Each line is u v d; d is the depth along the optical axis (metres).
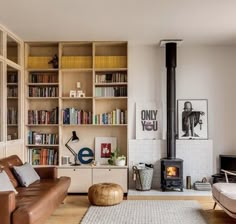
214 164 6.59
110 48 6.75
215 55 6.66
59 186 4.83
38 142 6.50
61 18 4.95
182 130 6.58
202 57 6.66
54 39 6.26
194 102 6.62
